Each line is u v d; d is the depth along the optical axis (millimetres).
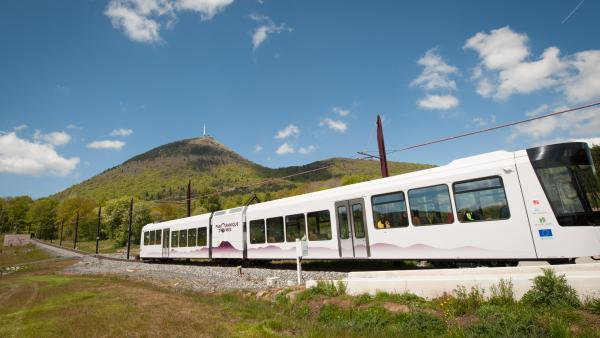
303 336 7379
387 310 8273
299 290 11430
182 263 31953
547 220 10727
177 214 99312
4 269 41906
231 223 23922
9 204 151750
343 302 9406
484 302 7676
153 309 10789
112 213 90562
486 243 11852
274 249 20078
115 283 18891
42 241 118125
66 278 23938
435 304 8133
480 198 12195
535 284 7340
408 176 14445
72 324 9461
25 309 13000
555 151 11055
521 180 11375
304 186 118625
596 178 10766
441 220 13070
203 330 8180
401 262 17594
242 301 11570
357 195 16047
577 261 12969
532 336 6043
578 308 6754
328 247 16938
